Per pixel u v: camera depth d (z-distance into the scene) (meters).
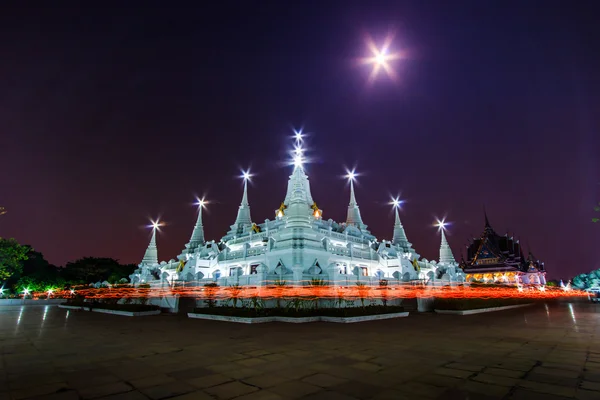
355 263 46.19
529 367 11.68
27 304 61.53
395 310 31.92
